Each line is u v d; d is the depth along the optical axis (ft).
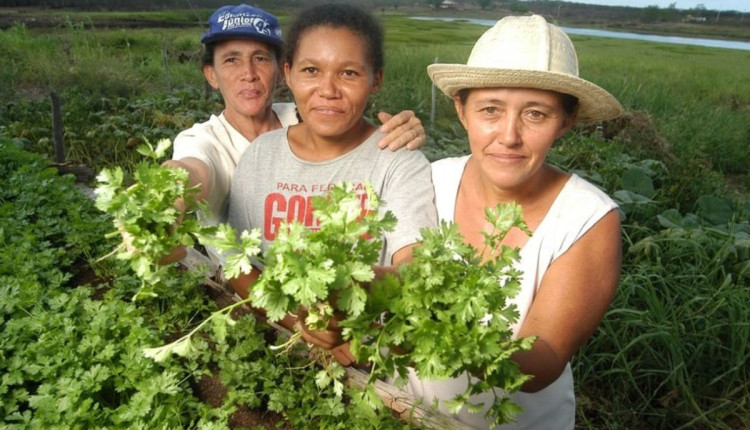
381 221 4.56
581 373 12.28
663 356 12.67
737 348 12.68
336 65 6.66
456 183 7.07
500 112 5.82
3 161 19.29
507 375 4.35
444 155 22.43
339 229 4.41
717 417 11.60
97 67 41.91
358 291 4.22
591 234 6.10
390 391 8.48
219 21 9.30
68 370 9.24
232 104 9.57
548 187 6.46
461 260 4.83
